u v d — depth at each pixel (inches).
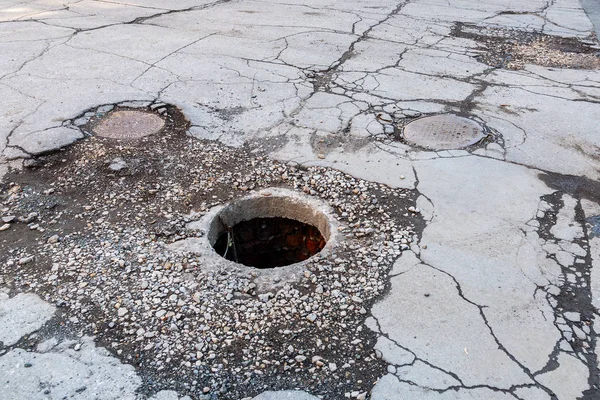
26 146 158.6
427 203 137.9
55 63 225.9
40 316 98.9
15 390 83.9
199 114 184.4
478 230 127.5
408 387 86.2
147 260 114.7
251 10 328.8
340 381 87.3
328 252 118.6
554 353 93.6
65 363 89.0
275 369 89.2
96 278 109.0
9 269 111.5
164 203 135.7
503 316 101.6
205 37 268.2
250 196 139.0
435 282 110.0
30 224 126.7
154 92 200.2
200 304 102.6
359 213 133.4
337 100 197.8
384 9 338.3
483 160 158.9
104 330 96.0
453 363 91.0
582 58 251.3
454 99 200.8
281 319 99.7
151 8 328.2
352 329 97.8
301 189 143.3
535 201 139.6
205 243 121.0
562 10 346.9
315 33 279.1
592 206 137.8
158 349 92.2
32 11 314.2
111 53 240.4
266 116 184.4
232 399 83.7
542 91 210.4
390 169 153.4
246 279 109.6
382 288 108.1
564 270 114.1
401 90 207.8
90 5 332.5
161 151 160.2
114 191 140.4
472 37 281.3
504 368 90.4
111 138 166.6
